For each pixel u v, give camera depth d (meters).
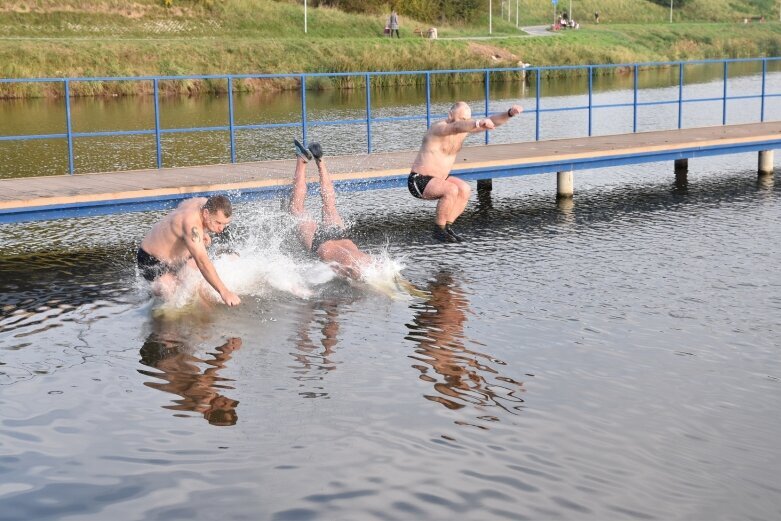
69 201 10.82
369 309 8.73
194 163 18.92
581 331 8.14
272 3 57.59
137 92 38.12
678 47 71.19
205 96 38.00
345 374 7.02
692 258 10.80
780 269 10.27
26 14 48.66
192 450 5.68
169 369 7.14
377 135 23.66
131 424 6.08
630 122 27.03
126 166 18.62
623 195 15.14
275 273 9.73
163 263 8.91
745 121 26.94
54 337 7.95
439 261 10.74
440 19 70.06
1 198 10.70
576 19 91.19
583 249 11.34
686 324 8.37
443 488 5.21
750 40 76.44
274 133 24.34
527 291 9.44
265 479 5.30
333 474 5.36
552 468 5.49
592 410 6.39
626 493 5.21
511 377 7.01
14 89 35.88
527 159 14.02
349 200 14.90
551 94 37.47
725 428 6.12
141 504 5.02
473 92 39.31
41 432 5.96
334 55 48.53
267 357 7.40
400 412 6.28
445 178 10.68
